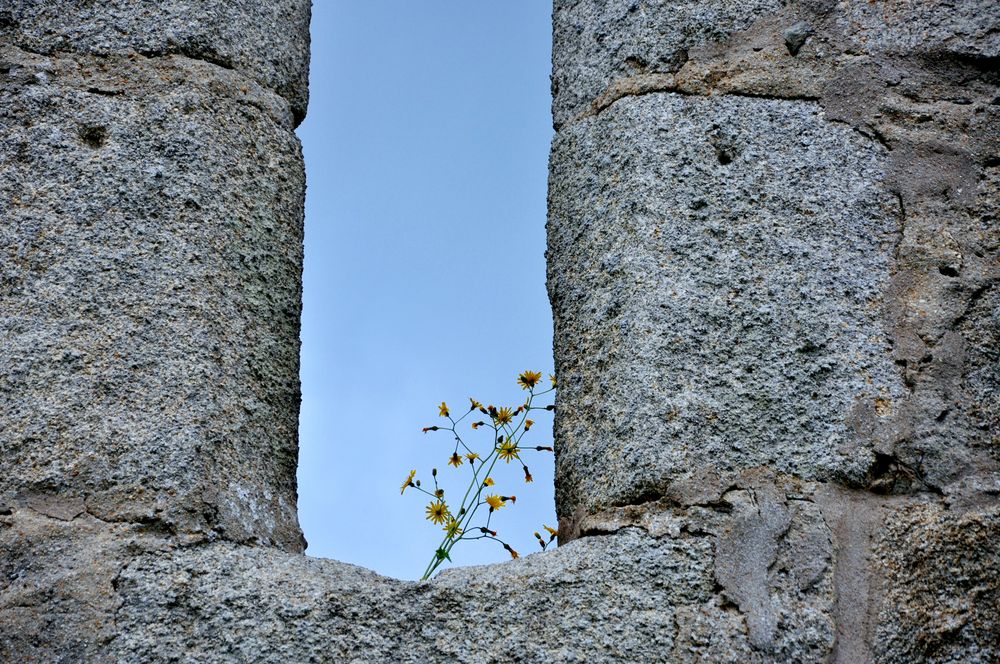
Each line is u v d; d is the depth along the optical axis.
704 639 2.09
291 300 2.49
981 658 2.12
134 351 2.24
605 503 2.25
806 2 2.72
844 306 2.39
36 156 2.38
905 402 2.32
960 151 2.59
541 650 2.07
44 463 2.13
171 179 2.41
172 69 2.53
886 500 2.24
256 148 2.55
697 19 2.69
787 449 2.26
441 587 2.12
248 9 2.67
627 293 2.40
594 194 2.56
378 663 2.04
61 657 1.99
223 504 2.18
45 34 2.53
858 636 2.11
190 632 2.03
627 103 2.61
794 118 2.58
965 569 2.19
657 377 2.30
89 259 2.30
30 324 2.23
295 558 2.17
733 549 2.17
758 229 2.45
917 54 2.69
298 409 2.44
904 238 2.48
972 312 2.43
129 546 2.09
